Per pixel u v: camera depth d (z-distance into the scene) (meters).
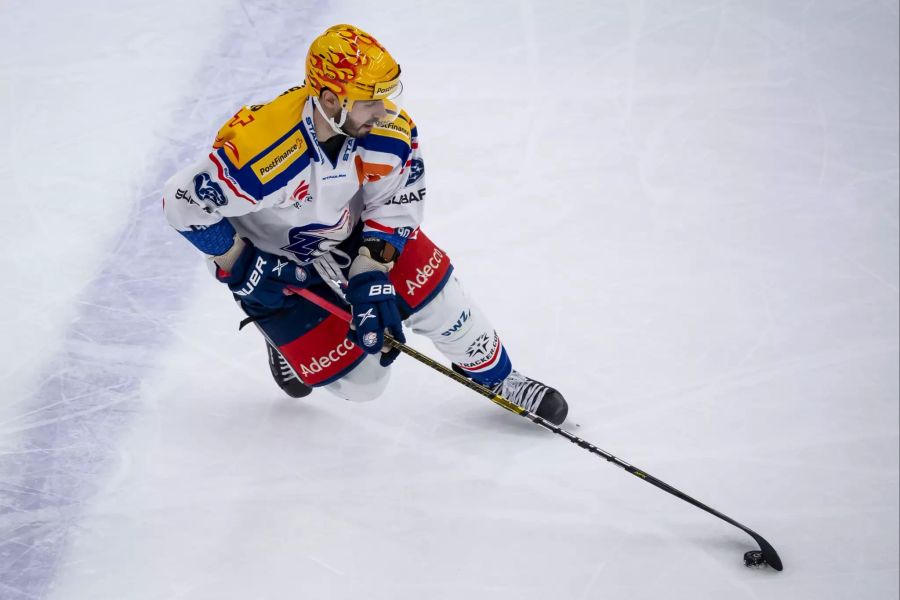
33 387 12.87
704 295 15.15
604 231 16.44
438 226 16.41
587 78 20.25
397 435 12.41
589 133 18.78
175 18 21.17
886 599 10.32
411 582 10.35
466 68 20.30
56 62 19.78
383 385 11.02
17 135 17.83
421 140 18.41
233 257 9.67
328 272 10.71
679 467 12.04
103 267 15.05
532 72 20.31
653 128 19.00
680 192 17.42
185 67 19.72
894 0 22.88
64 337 13.71
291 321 10.32
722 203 17.20
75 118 18.30
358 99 8.66
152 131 18.00
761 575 10.56
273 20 21.19
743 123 19.23
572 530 11.06
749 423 12.80
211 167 8.98
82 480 11.53
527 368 13.62
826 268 15.80
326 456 12.02
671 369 13.70
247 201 9.16
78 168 17.09
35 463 11.74
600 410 12.95
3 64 19.66
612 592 10.28
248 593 10.18
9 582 10.25
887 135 18.98
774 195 17.42
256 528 10.96
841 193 17.52
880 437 12.62
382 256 10.23
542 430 12.55
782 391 13.36
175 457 11.91
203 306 14.48
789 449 12.38
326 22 21.22
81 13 21.28
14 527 10.90
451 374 10.74
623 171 17.88
